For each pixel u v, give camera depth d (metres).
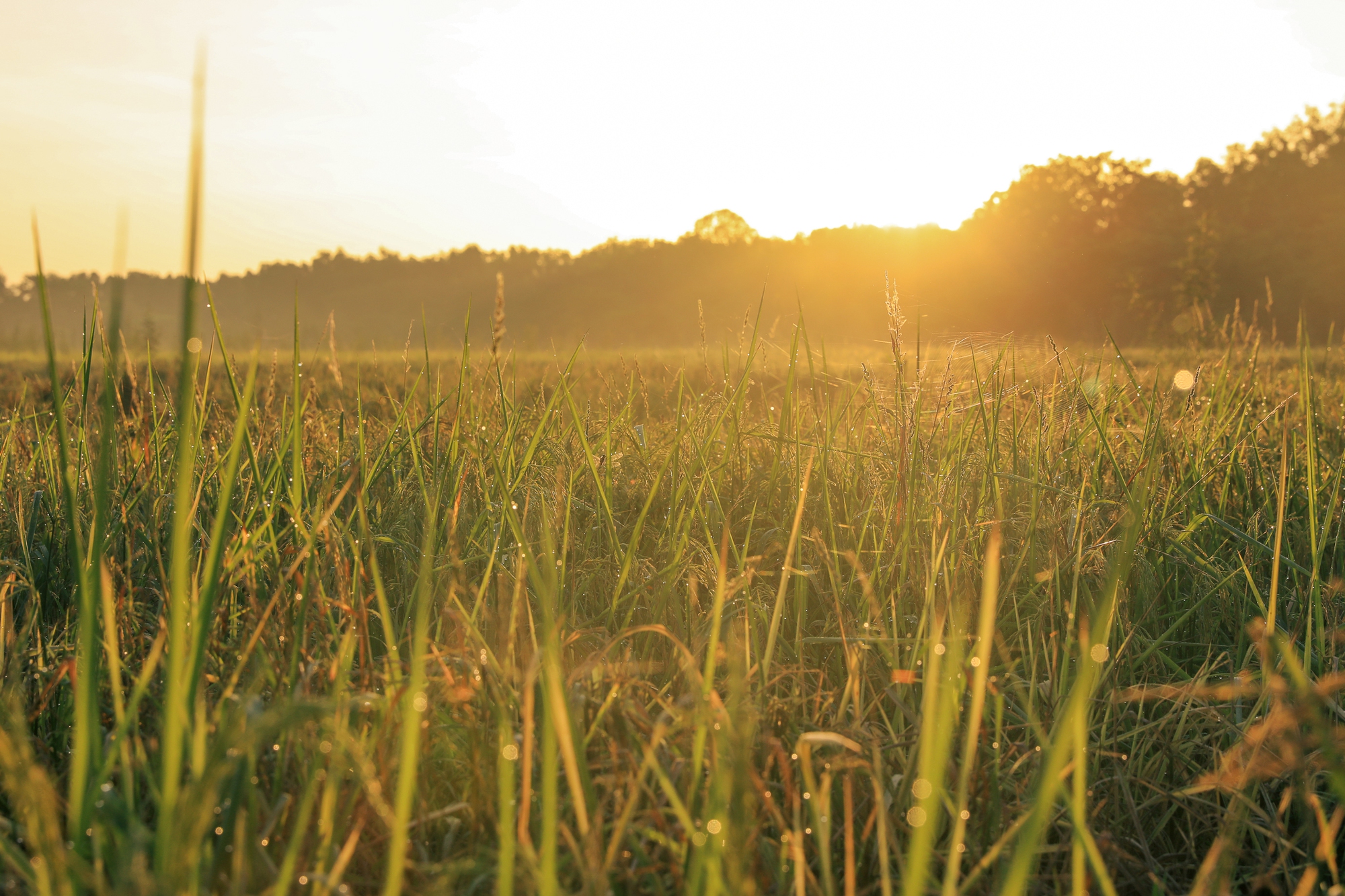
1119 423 3.32
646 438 3.59
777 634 2.18
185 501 1.03
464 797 1.52
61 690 1.81
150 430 3.09
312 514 2.32
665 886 1.35
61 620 2.25
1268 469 3.22
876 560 2.33
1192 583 2.50
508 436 2.84
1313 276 58.00
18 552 2.56
